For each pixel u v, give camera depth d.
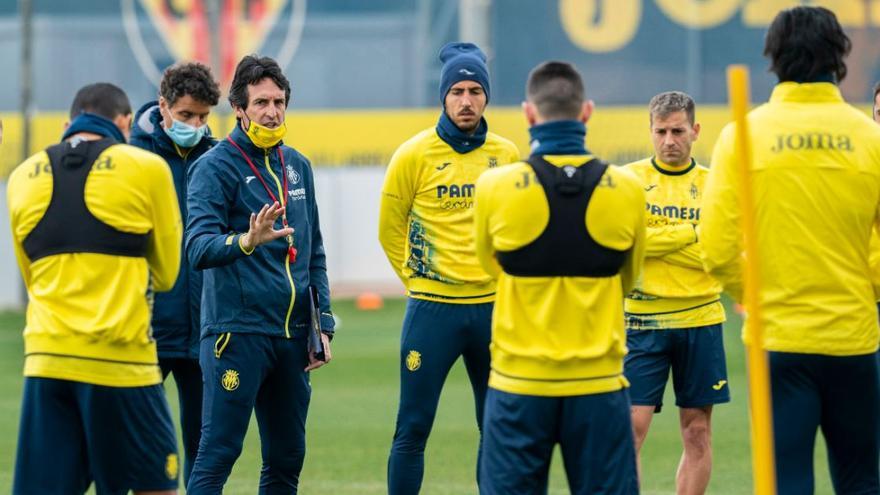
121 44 115.31
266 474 27.66
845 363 20.70
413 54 115.94
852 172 20.64
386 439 40.91
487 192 20.94
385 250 29.14
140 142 28.38
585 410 20.62
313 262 28.25
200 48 112.38
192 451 29.14
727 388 29.77
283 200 27.09
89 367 21.23
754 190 20.81
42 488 21.62
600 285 20.69
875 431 21.09
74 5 116.25
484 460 21.27
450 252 28.06
